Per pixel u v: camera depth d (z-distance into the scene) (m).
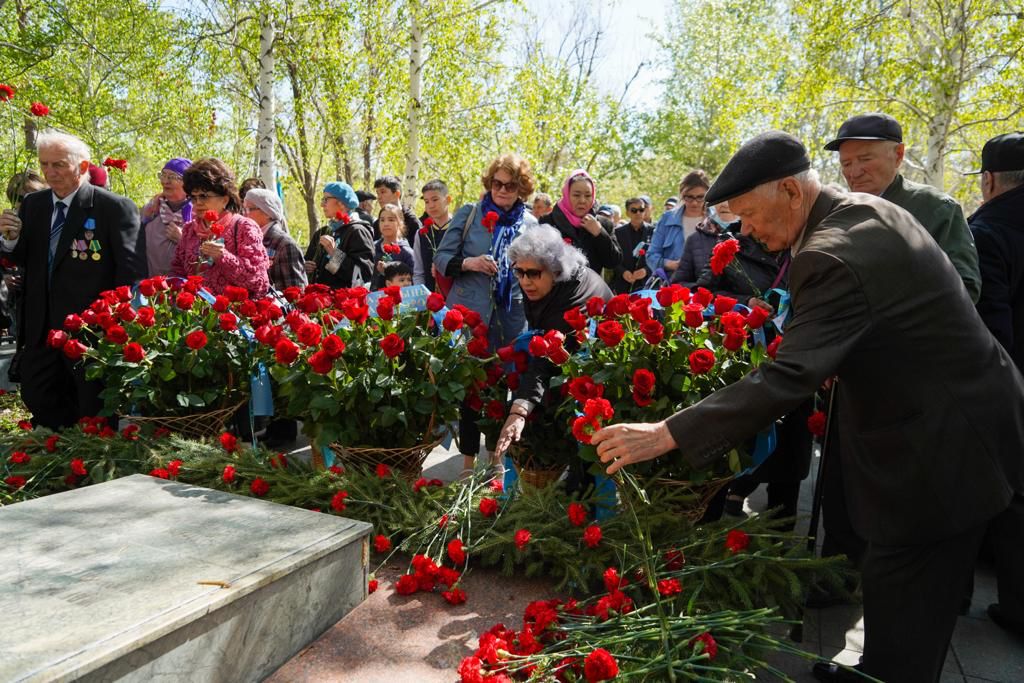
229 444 3.14
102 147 16.09
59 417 4.14
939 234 2.71
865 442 1.84
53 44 11.62
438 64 12.20
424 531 2.51
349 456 2.96
